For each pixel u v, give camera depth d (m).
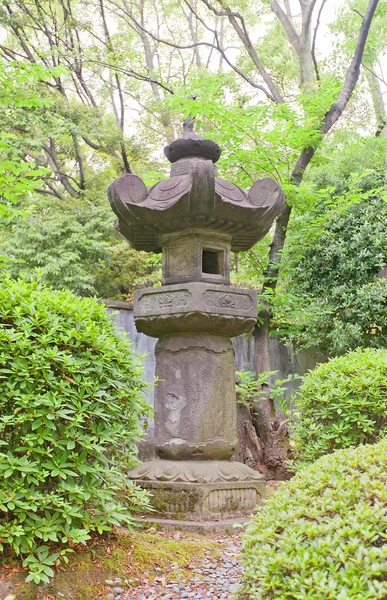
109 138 13.61
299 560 2.09
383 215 9.38
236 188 5.19
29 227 12.48
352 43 11.70
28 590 3.28
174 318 5.05
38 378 3.53
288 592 2.05
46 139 13.48
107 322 4.21
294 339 9.62
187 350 5.22
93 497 3.76
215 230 5.20
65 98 13.73
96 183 15.05
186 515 4.80
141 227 5.19
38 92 11.60
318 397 5.58
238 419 7.64
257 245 8.45
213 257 5.48
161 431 5.28
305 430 5.78
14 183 5.83
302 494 2.59
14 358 3.49
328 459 2.88
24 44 12.92
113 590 3.54
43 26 13.48
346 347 9.24
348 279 9.56
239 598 2.52
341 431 5.45
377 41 12.22
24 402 3.39
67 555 3.64
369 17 8.77
